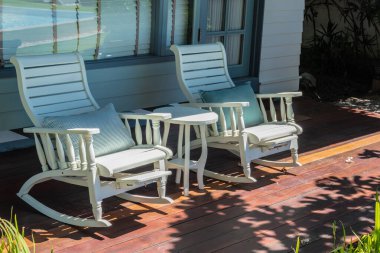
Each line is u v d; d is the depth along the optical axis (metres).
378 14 9.38
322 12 10.41
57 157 4.00
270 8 7.17
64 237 3.57
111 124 4.05
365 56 9.73
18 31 5.12
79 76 4.37
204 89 5.05
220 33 6.82
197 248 3.51
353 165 5.19
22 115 5.25
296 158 4.87
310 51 9.63
